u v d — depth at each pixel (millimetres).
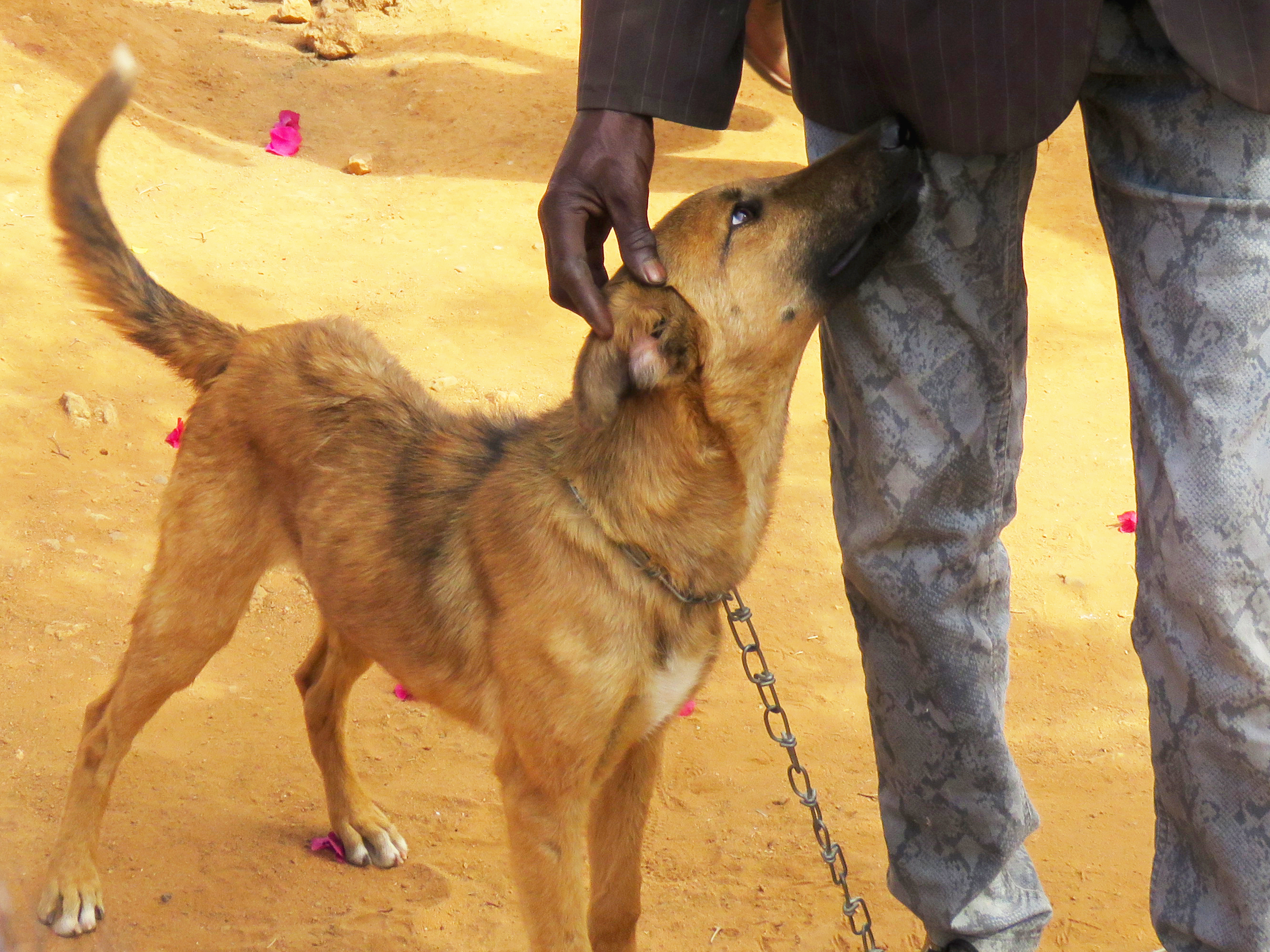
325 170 8383
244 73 9672
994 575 2857
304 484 3465
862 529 2859
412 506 3301
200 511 3496
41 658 4297
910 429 2756
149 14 10172
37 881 3270
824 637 4840
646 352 2711
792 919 3523
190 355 3740
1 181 7051
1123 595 5129
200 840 3693
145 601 3504
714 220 2826
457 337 6570
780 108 9539
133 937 3297
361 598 3350
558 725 2904
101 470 5297
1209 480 2391
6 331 5898
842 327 2807
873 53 2504
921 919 3100
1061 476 5898
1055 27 2312
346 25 10172
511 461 3143
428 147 8828
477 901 3562
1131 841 3830
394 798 3939
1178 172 2389
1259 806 2484
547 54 10422
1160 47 2344
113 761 3461
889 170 2627
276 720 4234
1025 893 3064
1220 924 2596
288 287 6836
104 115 3598
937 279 2674
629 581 2873
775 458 3047
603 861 3234
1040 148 9008
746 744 4266
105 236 3674
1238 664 2428
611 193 2562
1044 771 4176
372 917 3461
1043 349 6922
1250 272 2352
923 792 2982
